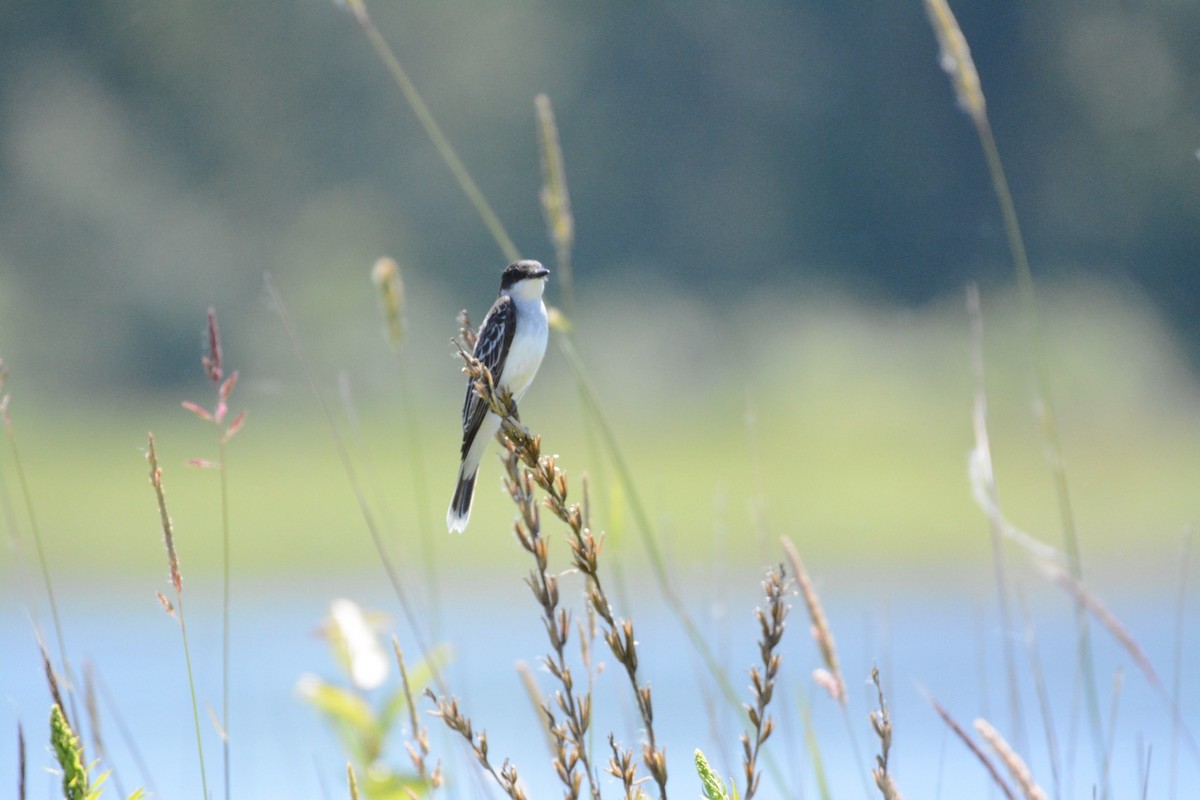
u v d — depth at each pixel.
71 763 4.52
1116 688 6.18
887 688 6.89
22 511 25.55
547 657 4.64
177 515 25.69
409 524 24.81
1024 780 4.73
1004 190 6.94
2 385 5.67
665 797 4.58
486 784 5.95
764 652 4.66
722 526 6.99
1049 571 6.26
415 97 7.41
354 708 6.73
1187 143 42.25
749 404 6.83
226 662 5.59
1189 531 6.43
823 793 6.11
